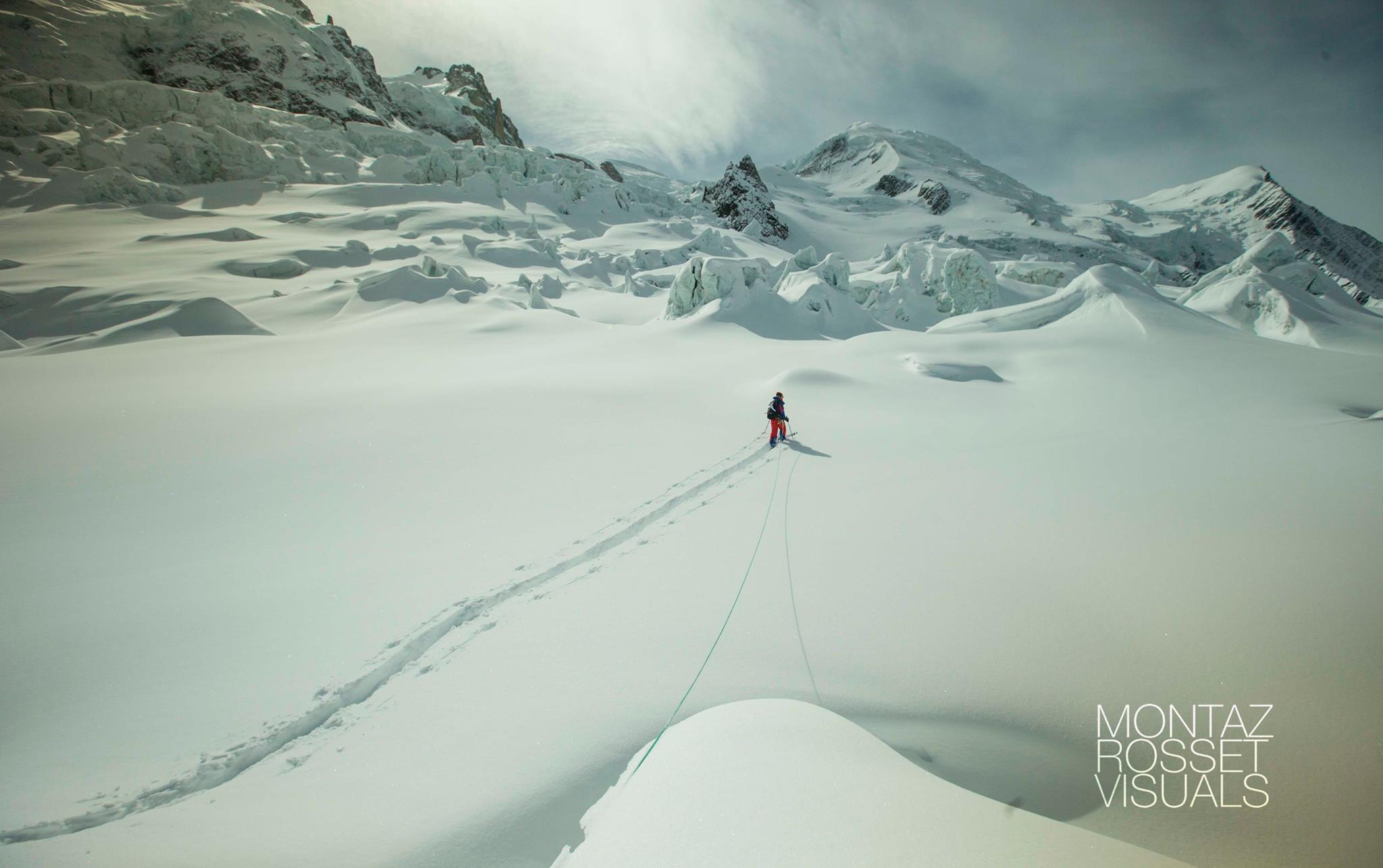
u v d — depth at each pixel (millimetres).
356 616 5863
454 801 3592
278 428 12250
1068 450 11227
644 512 8477
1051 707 4418
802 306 32125
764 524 7941
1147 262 151125
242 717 4488
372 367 19609
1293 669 4688
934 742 4035
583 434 12367
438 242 59844
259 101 109062
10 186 65750
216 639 5535
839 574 6457
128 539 7598
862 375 18875
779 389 16531
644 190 126812
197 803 3689
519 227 76250
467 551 7281
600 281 56281
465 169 94562
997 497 8734
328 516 8383
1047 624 5422
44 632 5621
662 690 4566
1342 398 15430
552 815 3443
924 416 14734
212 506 8664
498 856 3195
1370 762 3814
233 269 45875
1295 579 5941
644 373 18672
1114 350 21219
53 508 8414
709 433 12742
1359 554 6398
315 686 4836
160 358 19562
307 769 3980
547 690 4645
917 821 2781
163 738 4289
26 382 15547
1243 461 10094
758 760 3266
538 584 6488
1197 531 7223
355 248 52062
